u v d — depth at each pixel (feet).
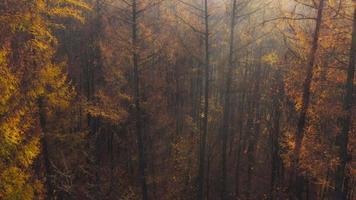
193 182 83.97
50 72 42.34
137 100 61.52
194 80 98.84
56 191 55.42
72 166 65.62
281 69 64.03
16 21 35.73
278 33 69.51
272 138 78.95
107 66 70.95
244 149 93.81
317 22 39.32
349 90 37.65
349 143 41.93
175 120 89.04
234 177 87.45
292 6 63.41
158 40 63.16
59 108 55.93
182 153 82.89
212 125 90.63
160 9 74.28
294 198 63.26
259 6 58.08
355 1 35.83
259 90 86.84
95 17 72.49
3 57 32.09
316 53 39.70
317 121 47.14
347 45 39.34
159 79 77.05
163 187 81.76
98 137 83.82
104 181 71.26
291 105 68.54
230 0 57.67
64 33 75.25
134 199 72.95
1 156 32.01
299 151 43.09
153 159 83.41
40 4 38.42
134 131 82.43
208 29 56.44
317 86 41.52
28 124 35.83
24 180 34.65
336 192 39.68
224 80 82.58
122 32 58.85
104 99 63.52
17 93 34.30
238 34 63.52
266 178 87.20
